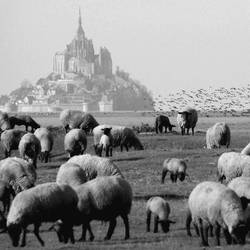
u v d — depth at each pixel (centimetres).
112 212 7019
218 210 6384
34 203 6625
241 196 6862
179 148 16788
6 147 14862
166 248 6259
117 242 6819
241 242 6294
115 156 14625
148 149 16425
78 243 6725
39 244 6800
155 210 7550
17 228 6625
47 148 14975
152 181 11594
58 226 6750
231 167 9688
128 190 7144
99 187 6975
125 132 15712
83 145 14875
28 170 9069
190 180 11412
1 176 8838
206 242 6544
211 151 14662
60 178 8238
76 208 6831
